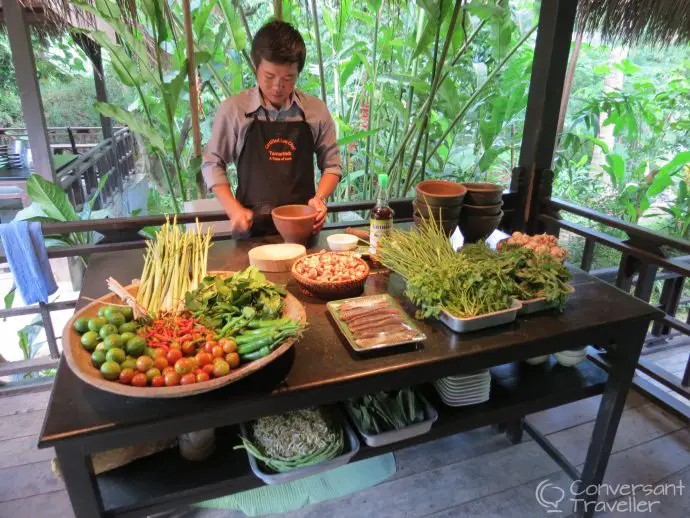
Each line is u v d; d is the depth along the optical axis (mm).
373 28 3650
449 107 3070
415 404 1425
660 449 2059
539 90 2443
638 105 3885
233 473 1240
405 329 1247
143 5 2211
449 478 1896
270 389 1050
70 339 1036
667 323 2297
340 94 3838
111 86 5629
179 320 1125
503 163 4676
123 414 969
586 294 1528
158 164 3396
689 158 3107
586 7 2406
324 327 1300
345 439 1328
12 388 2342
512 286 1328
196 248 1501
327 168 2094
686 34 2512
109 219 2043
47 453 1990
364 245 1823
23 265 1964
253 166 1933
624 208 3900
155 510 1174
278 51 1578
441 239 1523
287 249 1677
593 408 2316
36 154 2871
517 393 1552
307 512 1734
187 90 2736
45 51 3533
